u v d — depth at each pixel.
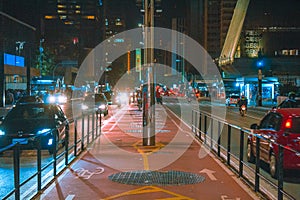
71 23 186.12
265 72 67.19
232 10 185.38
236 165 11.84
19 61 75.38
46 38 164.12
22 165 12.25
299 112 10.48
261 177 8.44
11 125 13.98
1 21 67.06
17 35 75.81
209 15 194.75
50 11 185.12
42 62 97.19
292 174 10.37
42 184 9.36
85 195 8.33
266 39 118.81
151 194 8.41
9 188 9.35
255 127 12.24
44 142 13.37
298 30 119.62
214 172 10.73
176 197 8.19
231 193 8.53
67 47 159.00
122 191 8.67
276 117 10.86
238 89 73.31
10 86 72.44
